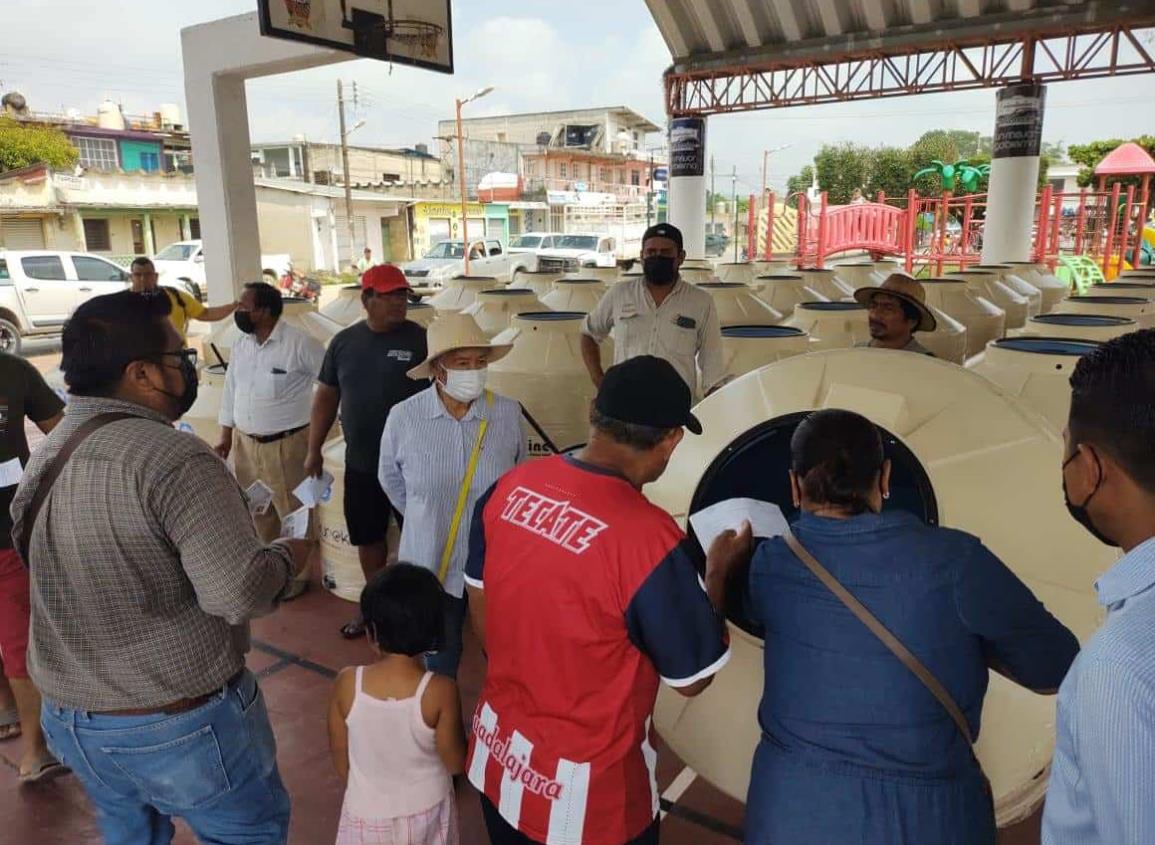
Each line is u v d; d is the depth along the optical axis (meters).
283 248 30.75
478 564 1.69
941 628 1.37
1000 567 1.38
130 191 25.91
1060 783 0.91
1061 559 1.77
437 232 36.66
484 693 1.67
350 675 2.05
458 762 2.07
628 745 1.52
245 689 1.80
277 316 4.01
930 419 1.95
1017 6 11.18
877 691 1.38
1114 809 0.80
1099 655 0.84
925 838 1.36
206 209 7.58
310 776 2.78
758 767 1.52
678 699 2.10
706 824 2.53
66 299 14.11
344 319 6.97
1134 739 0.78
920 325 3.41
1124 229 17.77
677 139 13.98
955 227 20.89
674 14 13.06
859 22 12.17
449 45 7.16
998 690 1.80
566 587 1.47
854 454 1.47
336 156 40.56
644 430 1.53
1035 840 2.40
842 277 8.69
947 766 1.38
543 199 42.19
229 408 4.20
